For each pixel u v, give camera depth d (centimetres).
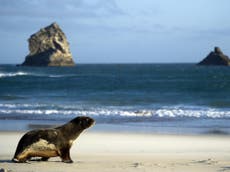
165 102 4503
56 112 3503
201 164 1500
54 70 17125
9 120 3041
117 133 2466
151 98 4869
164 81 8619
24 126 2730
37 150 1512
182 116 3325
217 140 2239
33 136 1520
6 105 3997
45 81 8225
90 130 2584
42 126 2734
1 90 6225
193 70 17412
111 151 1905
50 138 1528
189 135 2406
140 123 2934
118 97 5006
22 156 1498
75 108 3816
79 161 1608
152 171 1346
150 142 2166
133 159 1678
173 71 16112
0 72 14062
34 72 14525
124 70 17700
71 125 1584
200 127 2752
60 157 1550
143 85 7100
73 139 1570
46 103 4256
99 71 16325
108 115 3366
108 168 1393
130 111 3581
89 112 3519
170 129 2658
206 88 6334
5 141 2155
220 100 4700
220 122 3000
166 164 1499
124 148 1991
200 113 3484
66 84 7338
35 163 1485
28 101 4522
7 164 1457
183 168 1404
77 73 14025
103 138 2278
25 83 7606
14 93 5716
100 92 5825
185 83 7800
